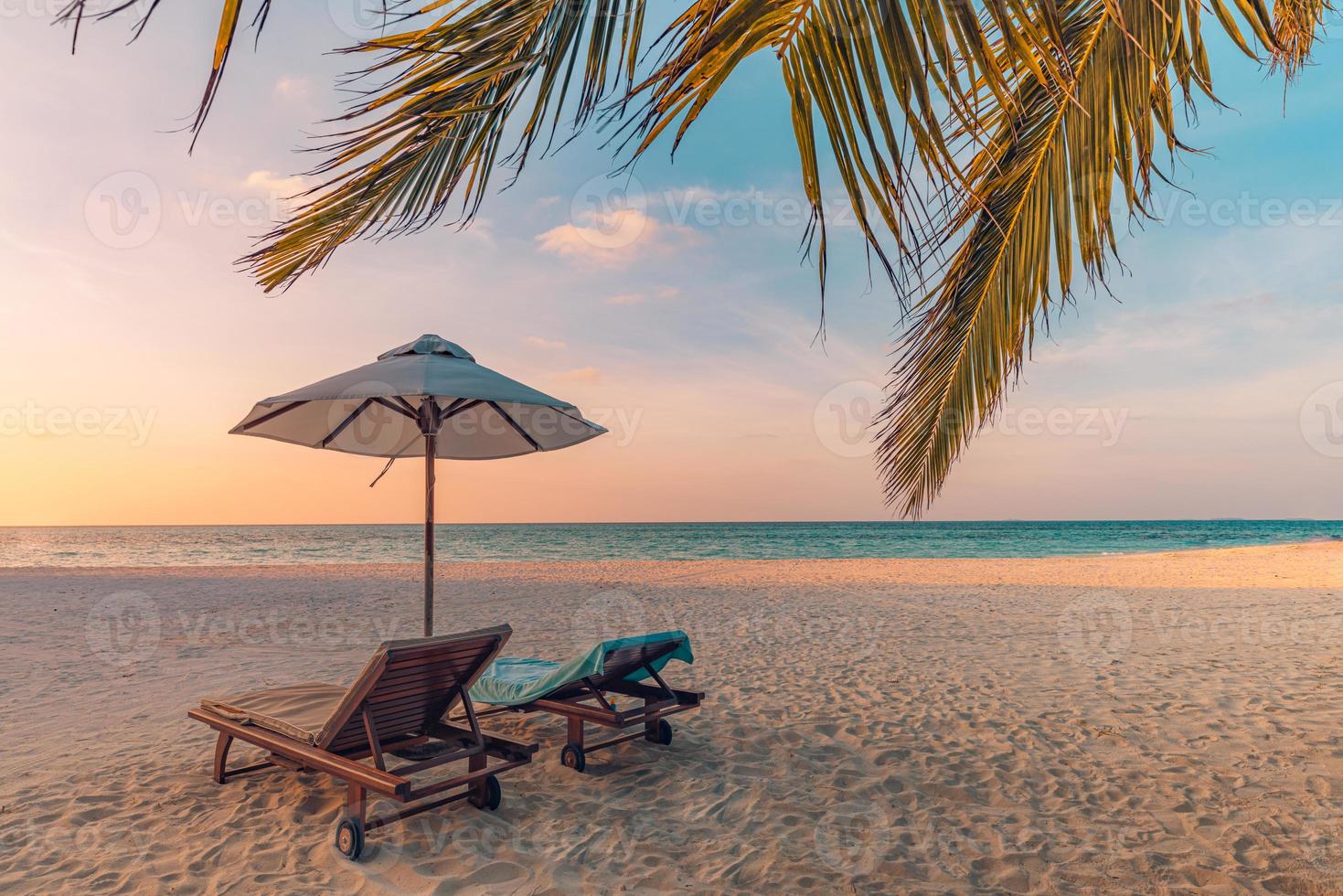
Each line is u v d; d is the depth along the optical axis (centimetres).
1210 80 216
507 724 515
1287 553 2422
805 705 571
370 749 366
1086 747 468
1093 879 304
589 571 2031
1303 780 409
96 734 495
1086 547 4438
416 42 123
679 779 415
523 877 303
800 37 137
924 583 1570
